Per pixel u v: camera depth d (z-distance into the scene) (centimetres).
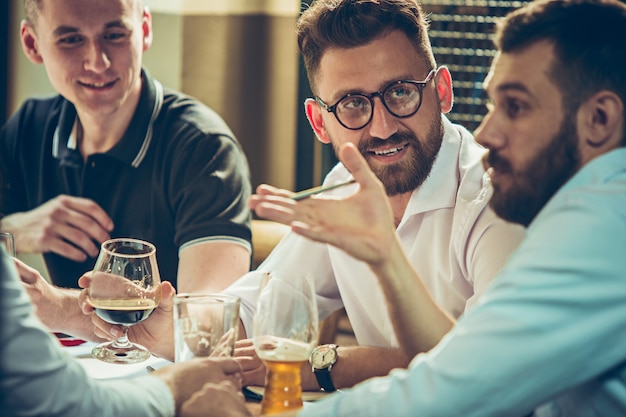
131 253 174
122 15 243
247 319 186
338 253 198
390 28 174
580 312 106
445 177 182
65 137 264
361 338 204
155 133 255
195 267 233
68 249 258
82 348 179
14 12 374
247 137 378
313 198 127
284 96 375
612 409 113
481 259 167
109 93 245
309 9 182
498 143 122
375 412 112
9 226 262
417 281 133
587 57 116
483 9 391
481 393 108
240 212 243
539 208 123
